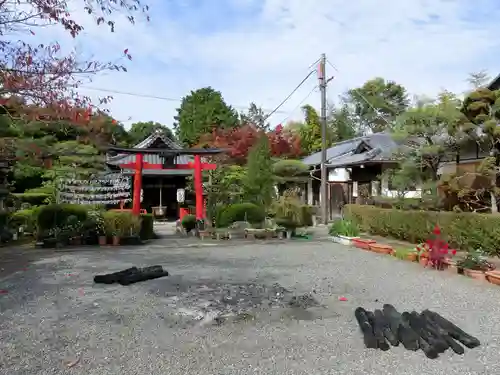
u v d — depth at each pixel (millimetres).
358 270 7258
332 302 5129
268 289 5773
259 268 7500
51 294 5543
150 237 12578
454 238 8906
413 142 11109
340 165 17172
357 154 18906
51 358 3404
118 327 4176
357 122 39469
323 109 17172
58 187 14273
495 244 7848
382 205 13484
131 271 6648
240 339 3844
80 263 8086
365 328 3971
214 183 15258
